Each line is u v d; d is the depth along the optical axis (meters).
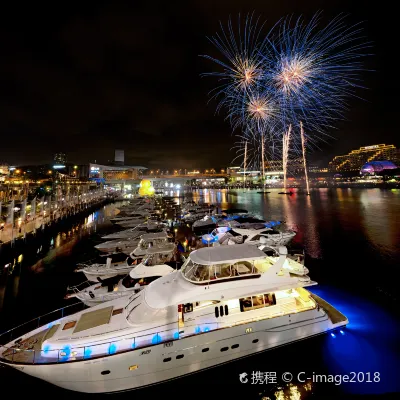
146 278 14.07
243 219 30.61
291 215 45.41
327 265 19.12
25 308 13.95
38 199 59.12
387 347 9.66
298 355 9.10
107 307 9.30
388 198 75.56
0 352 7.95
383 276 16.86
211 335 8.05
